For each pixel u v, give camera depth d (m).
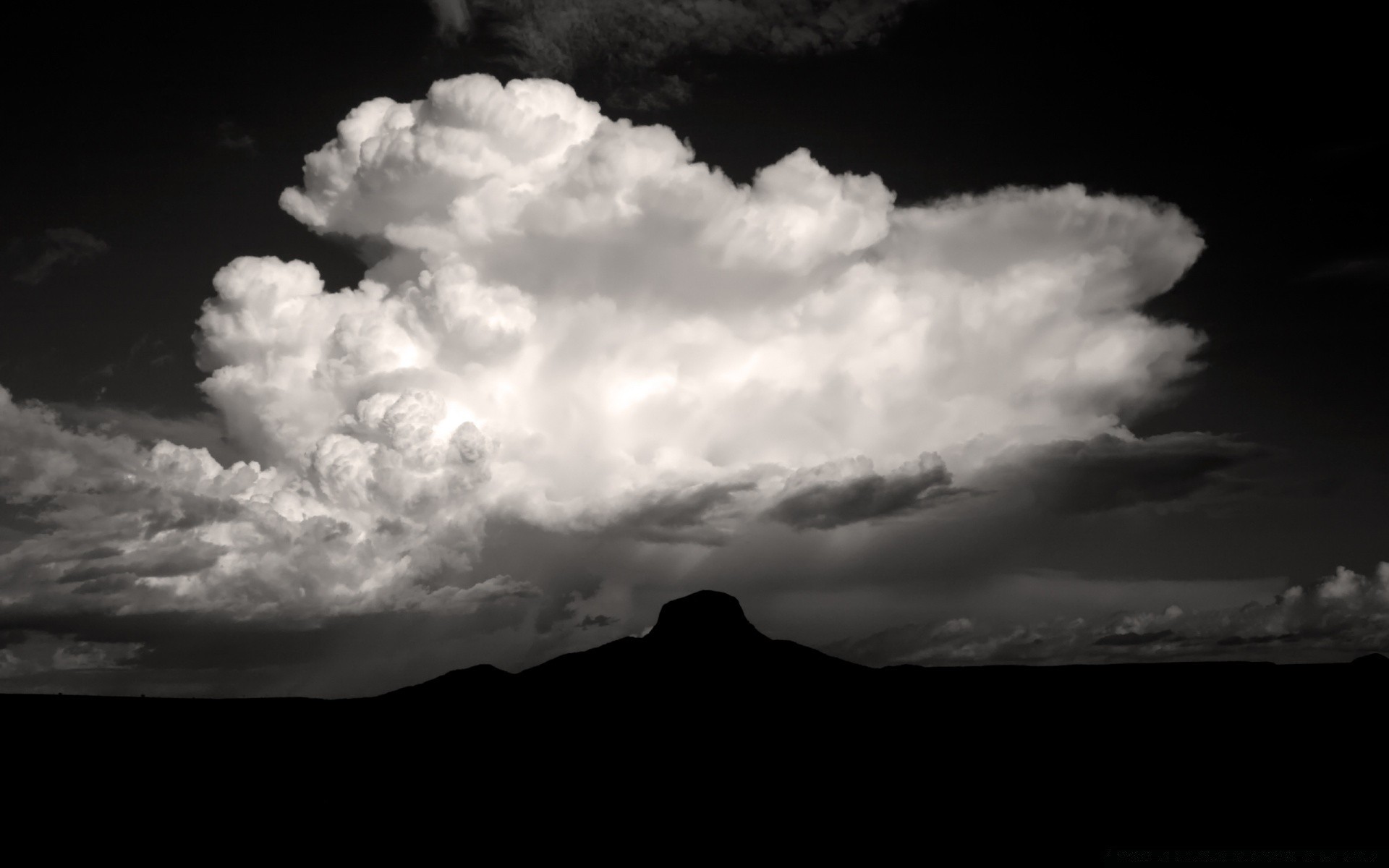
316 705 179.00
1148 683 179.88
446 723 174.50
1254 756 149.75
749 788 143.50
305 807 130.50
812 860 115.06
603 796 140.38
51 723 149.88
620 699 185.25
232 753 149.75
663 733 169.38
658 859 114.56
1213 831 122.81
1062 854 116.75
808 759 155.75
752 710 178.12
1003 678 186.75
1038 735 161.38
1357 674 178.50
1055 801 135.25
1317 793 136.12
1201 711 167.00
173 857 109.25
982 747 158.12
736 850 117.69
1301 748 152.38
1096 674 185.00
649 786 145.00
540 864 112.50
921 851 117.44
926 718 172.00
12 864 103.81
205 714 165.75
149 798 127.38
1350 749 151.50
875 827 126.81
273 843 116.94
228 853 112.06
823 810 133.62
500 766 154.75
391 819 128.38
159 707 164.38
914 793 139.62
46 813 118.62
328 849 115.88
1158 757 150.75
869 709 177.25
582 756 160.00
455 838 121.56
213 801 129.12
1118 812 130.62
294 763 148.62
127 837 114.38
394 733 168.50
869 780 146.12
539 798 139.62
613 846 119.44
